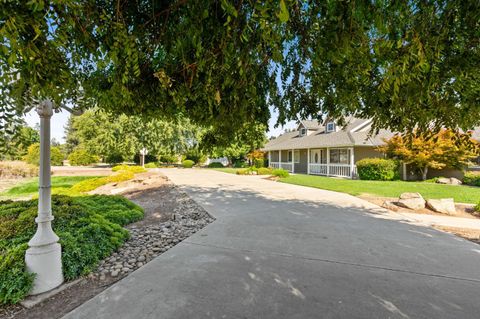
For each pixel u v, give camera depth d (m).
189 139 26.66
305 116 3.02
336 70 2.13
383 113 2.52
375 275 2.78
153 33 1.67
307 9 1.66
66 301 2.33
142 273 2.81
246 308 2.16
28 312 2.17
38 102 1.77
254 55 1.72
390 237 4.11
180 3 1.43
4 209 3.60
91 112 25.30
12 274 2.36
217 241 3.90
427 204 6.42
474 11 1.38
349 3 1.32
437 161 12.07
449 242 3.88
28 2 0.93
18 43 1.09
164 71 1.71
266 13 1.12
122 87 1.68
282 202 7.26
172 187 10.68
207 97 1.93
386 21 1.41
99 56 1.42
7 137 1.60
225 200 7.61
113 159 31.36
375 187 10.12
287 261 3.15
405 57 1.51
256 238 4.04
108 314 2.08
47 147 2.54
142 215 5.68
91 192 9.81
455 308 2.18
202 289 2.47
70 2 1.08
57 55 1.27
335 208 6.43
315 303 2.24
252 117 2.67
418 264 3.08
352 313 2.10
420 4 1.43
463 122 2.30
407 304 2.23
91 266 2.93
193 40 1.41
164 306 2.19
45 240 2.50
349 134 16.50
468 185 11.26
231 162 31.48
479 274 2.82
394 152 12.91
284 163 23.31
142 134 24.03
